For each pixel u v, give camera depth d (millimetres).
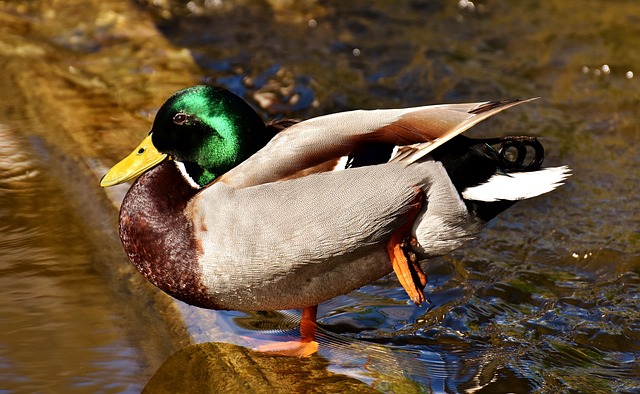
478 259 10055
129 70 13195
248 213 7887
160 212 8297
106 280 8906
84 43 13930
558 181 8023
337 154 8039
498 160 8258
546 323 8984
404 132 8039
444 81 13500
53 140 11195
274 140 8195
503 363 8312
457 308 9234
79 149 10953
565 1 15438
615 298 9352
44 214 9820
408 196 7969
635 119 12555
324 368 8078
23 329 8070
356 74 13711
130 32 14320
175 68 13398
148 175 8531
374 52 14258
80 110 11875
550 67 13766
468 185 8117
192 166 8594
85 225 9695
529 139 8352
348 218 7922
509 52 14188
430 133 7945
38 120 11633
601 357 8484
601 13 15055
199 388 7629
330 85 13398
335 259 8125
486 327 8945
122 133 11344
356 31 14836
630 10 15086
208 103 8492
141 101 12281
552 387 7992
